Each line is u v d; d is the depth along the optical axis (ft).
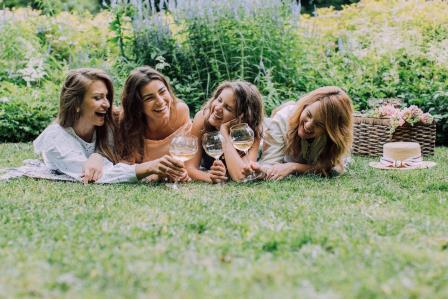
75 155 9.78
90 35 22.07
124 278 4.69
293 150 10.46
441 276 4.77
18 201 7.81
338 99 9.87
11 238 5.95
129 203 7.72
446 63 18.02
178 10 17.47
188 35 17.49
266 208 7.40
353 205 7.64
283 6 18.29
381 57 18.78
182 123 10.64
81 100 9.80
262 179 9.89
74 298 4.34
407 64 18.67
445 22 20.33
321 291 4.45
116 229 6.28
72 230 6.24
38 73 18.98
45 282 4.63
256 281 4.68
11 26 20.66
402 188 9.09
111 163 9.95
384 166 11.34
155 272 4.83
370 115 13.67
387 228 6.32
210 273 4.83
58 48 21.59
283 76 17.25
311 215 6.96
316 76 18.40
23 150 13.84
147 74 9.82
